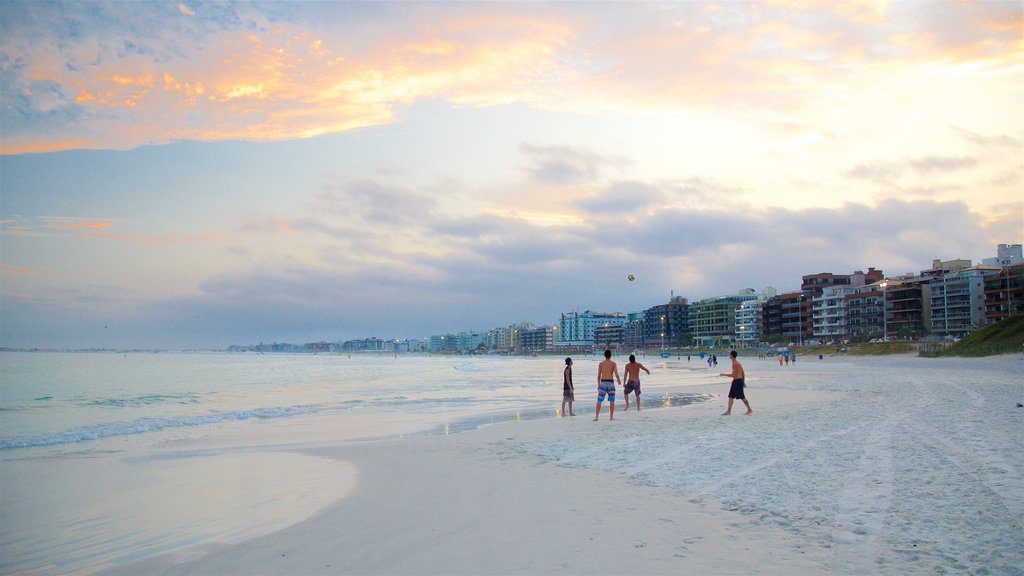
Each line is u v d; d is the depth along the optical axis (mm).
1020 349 62250
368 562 6883
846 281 170500
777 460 11781
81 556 7617
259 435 20500
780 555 6539
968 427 14758
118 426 23578
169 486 11844
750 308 189500
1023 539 6605
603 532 7621
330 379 71750
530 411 26734
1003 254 137500
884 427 15570
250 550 7527
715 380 51219
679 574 6082
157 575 6844
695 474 10961
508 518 8469
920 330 133750
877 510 7988
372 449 15828
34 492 11453
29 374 82562
